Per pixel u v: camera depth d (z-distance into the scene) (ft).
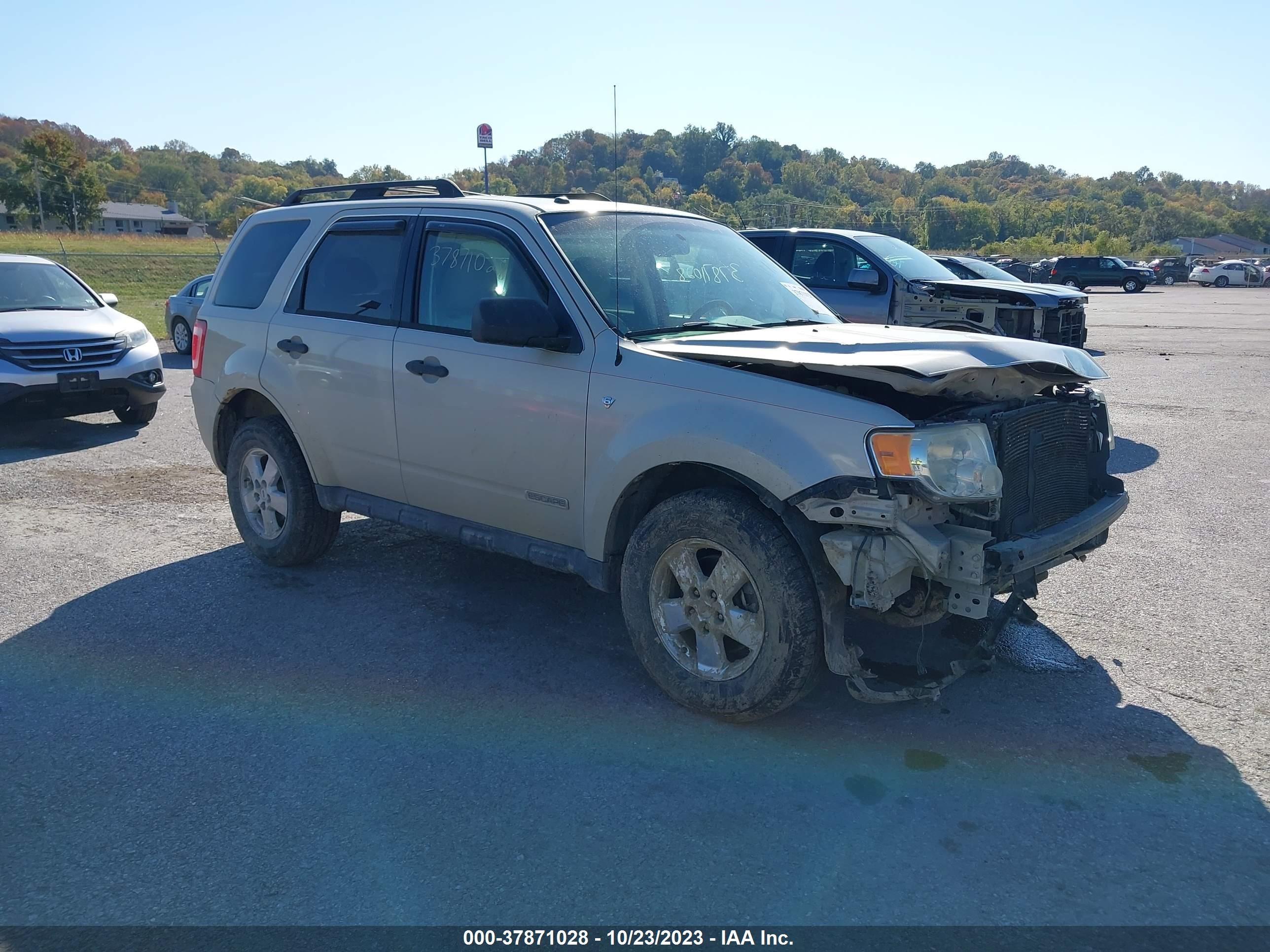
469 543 15.42
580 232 14.64
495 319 12.87
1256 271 181.06
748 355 12.09
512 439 14.19
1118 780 11.25
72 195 362.74
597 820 10.50
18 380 29.53
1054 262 162.50
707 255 15.92
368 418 16.20
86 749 12.05
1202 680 13.84
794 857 9.83
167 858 9.88
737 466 11.69
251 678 14.03
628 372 12.97
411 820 10.51
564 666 14.40
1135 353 58.03
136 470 27.40
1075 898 9.20
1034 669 14.24
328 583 17.98
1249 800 10.84
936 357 11.53
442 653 14.88
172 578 18.31
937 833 10.23
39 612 16.62
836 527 11.41
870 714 12.89
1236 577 18.12
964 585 11.21
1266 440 30.73
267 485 18.56
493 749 12.01
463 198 15.79
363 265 16.74
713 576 12.39
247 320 18.39
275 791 11.10
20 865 9.80
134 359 32.22
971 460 11.21
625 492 13.06
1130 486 24.91
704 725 12.59
